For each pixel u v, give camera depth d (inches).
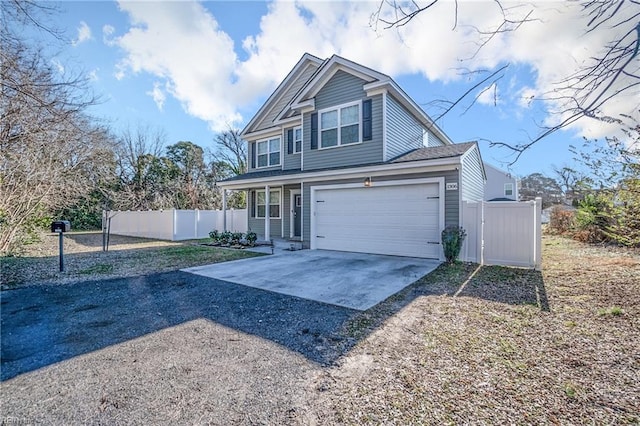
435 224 317.7
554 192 616.4
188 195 896.3
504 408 82.5
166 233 573.9
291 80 558.3
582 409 81.6
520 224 277.4
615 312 151.3
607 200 211.0
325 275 252.1
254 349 120.9
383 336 132.0
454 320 149.0
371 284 222.1
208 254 374.9
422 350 118.0
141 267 292.0
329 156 411.8
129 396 90.6
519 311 159.9
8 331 139.9
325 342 127.0
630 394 87.9
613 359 108.0
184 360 112.3
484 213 292.8
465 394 89.2
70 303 181.8
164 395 91.0
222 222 637.9
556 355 112.0
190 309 170.1
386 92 368.2
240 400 88.4
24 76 239.0
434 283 222.7
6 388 95.0
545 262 300.2
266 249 413.7
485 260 292.8
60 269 274.4
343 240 385.1
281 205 549.3
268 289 210.5
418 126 462.3
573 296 183.8
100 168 624.1
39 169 392.2
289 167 508.4
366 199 364.8
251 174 557.6
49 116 300.5
